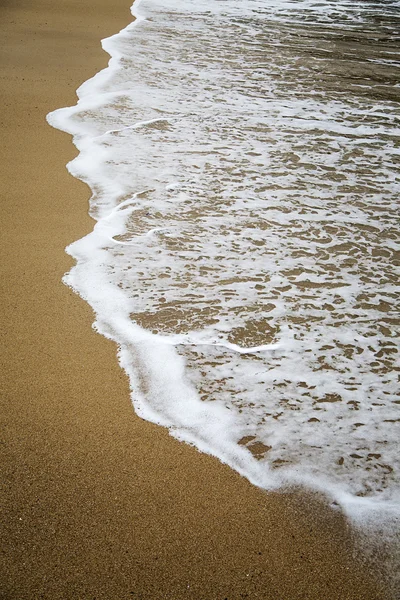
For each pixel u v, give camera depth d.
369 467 2.76
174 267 4.18
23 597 2.13
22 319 3.52
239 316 3.73
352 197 5.38
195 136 6.50
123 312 3.68
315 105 7.76
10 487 2.52
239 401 3.10
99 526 2.39
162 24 11.44
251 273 4.18
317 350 3.50
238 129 6.79
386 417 3.05
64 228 4.51
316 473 2.71
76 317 3.59
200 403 3.07
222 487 2.61
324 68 9.40
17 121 6.43
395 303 3.95
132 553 2.30
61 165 5.52
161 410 2.99
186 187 5.34
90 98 7.31
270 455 2.79
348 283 4.13
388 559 2.35
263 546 2.36
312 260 4.38
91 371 3.19
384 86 8.70
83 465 2.65
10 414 2.88
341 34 11.73
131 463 2.68
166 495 2.54
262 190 5.40
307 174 5.79
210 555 2.31
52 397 2.99
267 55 9.92
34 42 9.44
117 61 8.90
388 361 3.44
